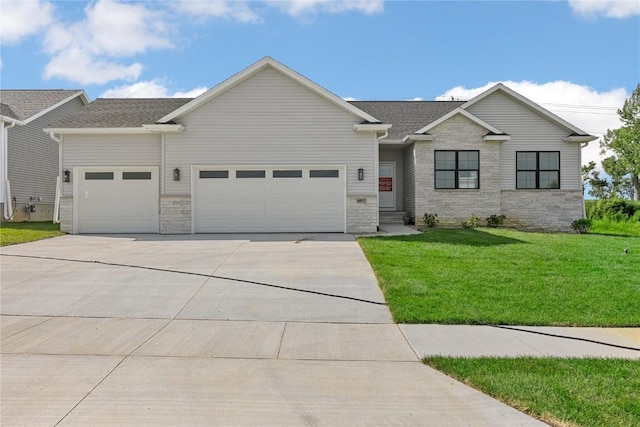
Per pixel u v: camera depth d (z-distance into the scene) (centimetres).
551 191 1906
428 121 2030
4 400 390
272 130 1552
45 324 607
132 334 569
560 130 1934
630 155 4225
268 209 1556
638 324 611
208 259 1036
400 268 910
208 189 1559
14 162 2116
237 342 543
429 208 1831
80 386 418
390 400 394
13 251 1160
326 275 879
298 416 366
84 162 1580
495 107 1944
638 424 347
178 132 1548
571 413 362
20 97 2447
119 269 929
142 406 380
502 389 404
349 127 1557
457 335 571
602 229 2339
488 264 962
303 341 548
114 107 1861
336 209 1557
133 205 1580
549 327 605
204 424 353
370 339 556
